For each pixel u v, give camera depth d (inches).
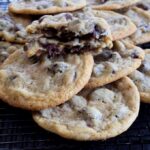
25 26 12.2
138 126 10.0
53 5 12.2
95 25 10.2
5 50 11.4
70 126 8.8
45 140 9.3
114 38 11.2
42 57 10.3
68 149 9.4
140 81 10.5
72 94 9.3
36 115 9.2
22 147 9.6
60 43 10.2
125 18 12.4
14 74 9.9
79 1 12.6
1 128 9.5
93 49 10.3
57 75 9.7
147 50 11.9
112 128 8.8
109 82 10.0
